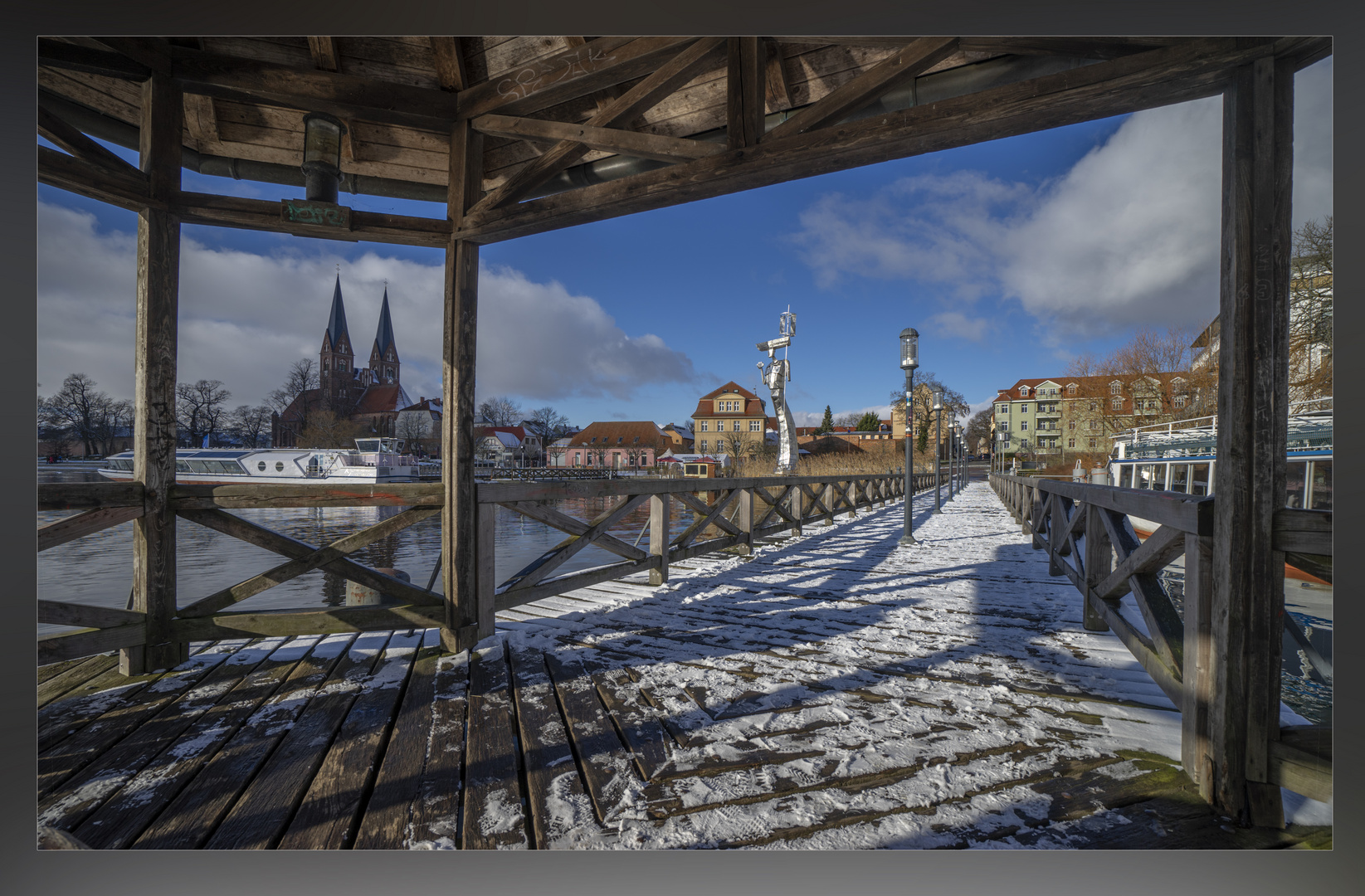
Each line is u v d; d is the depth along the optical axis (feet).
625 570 15.17
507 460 226.17
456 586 10.48
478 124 10.41
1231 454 5.67
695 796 5.99
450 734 7.31
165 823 5.58
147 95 9.25
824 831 5.47
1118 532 9.84
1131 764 6.55
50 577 33.76
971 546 24.62
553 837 5.41
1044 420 197.67
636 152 8.99
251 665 9.71
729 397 221.87
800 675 9.34
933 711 7.97
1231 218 5.71
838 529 31.68
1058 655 10.32
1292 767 5.38
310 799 5.94
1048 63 7.91
